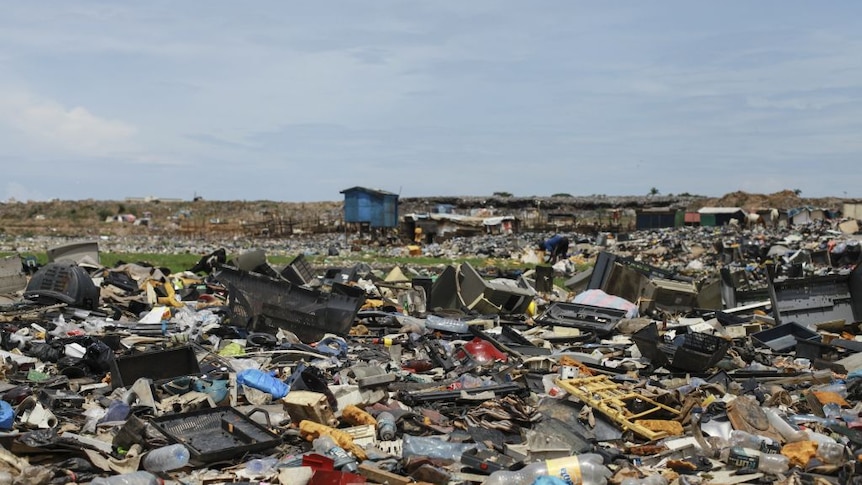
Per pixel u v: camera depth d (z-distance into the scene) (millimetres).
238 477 8227
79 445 8555
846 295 20328
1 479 7543
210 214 126938
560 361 14602
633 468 8781
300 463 8422
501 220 81688
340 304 16688
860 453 9414
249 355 14500
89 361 12609
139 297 21047
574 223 87688
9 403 10391
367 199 74250
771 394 12359
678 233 71688
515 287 22828
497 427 10219
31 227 99312
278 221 93625
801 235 63625
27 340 14523
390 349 15562
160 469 8367
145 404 10406
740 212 83938
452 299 22578
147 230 93875
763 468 9078
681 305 23141
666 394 11234
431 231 76125
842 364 14906
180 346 12672
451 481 8273
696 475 8820
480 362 14742
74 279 18719
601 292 21766
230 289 17344
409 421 10391
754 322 20266
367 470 8227
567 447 9477
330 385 11734
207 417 9758
